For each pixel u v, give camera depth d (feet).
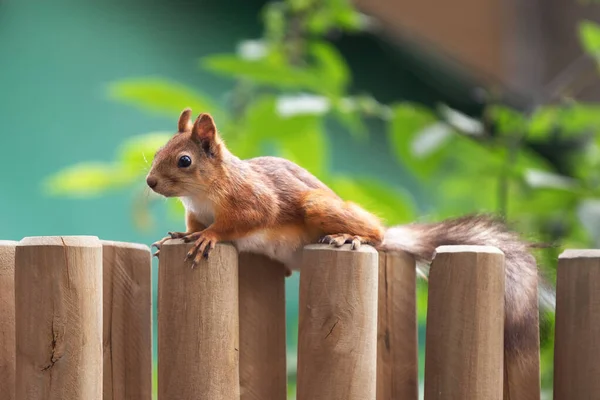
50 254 11.00
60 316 11.00
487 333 11.03
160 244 11.34
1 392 11.21
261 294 11.38
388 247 11.49
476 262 11.03
